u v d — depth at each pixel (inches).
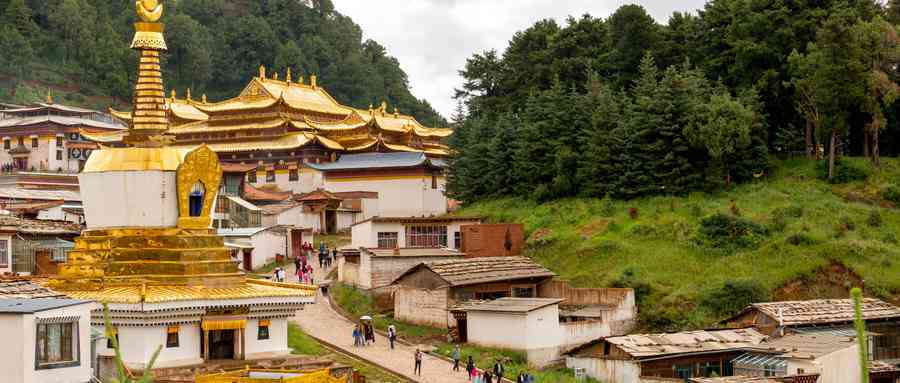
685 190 4008.4
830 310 2923.2
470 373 2605.8
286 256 4271.7
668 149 4045.3
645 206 3944.4
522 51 5423.2
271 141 5698.8
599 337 2984.7
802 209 3693.4
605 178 4128.9
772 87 4288.9
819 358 2487.7
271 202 5049.2
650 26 4815.5
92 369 1825.8
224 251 2201.0
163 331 2042.3
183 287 2106.3
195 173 2166.6
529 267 3442.4
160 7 2240.4
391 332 2955.2
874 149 4052.7
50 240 3065.9
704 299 3238.2
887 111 4234.7
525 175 4397.1
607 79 4933.6
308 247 4365.2
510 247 3821.4
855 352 2564.0
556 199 4254.4
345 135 5876.0
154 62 2217.0
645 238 3686.0
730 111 3978.8
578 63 5032.0
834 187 3946.9
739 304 3191.4
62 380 1610.5
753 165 4079.7
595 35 5182.1
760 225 3585.1
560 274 3604.8
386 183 5216.5
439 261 3331.7
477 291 3245.6
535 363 2881.4
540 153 4392.2
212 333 2150.6
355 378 2326.5
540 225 3991.1
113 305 1995.6
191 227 2170.3
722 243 3540.8
